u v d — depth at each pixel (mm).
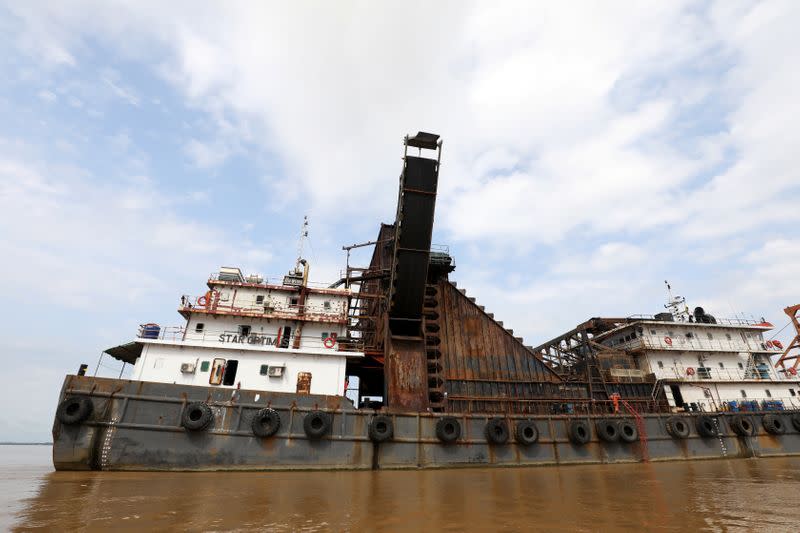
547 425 23672
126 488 13125
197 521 8781
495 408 27656
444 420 21750
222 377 21891
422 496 12234
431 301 29172
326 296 28812
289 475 17375
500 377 28922
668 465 22688
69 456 17109
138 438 17719
